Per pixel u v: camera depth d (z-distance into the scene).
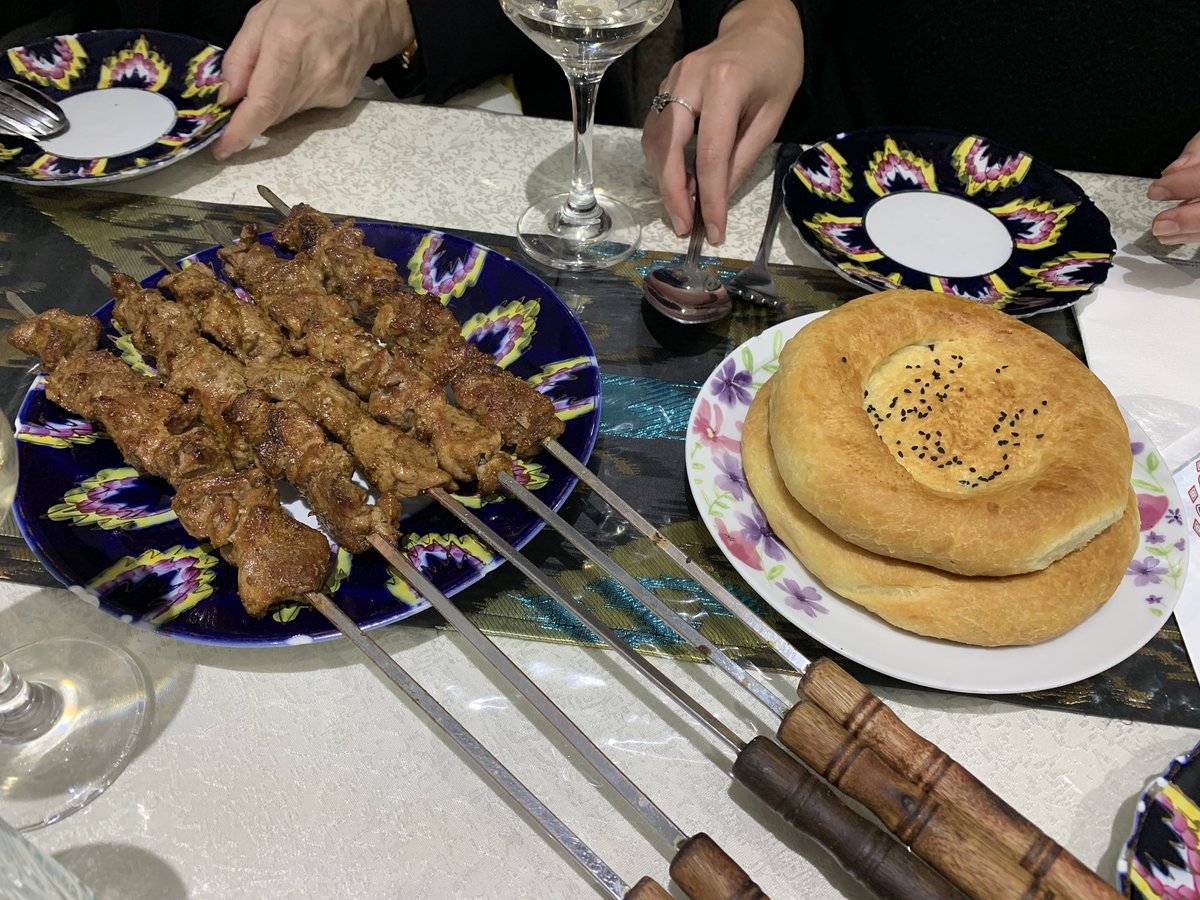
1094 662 0.36
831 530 0.37
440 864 0.33
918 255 0.52
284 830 0.33
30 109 0.56
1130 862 0.30
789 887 0.33
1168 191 0.56
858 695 0.32
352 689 0.37
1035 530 0.35
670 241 0.56
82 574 0.37
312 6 0.62
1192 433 0.45
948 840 0.29
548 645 0.38
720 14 0.71
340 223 0.53
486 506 0.41
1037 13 0.72
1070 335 0.50
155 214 0.55
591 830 0.34
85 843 0.33
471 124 0.64
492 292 0.49
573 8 0.47
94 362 0.44
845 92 0.83
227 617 0.37
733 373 0.45
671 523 0.42
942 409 0.40
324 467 0.40
